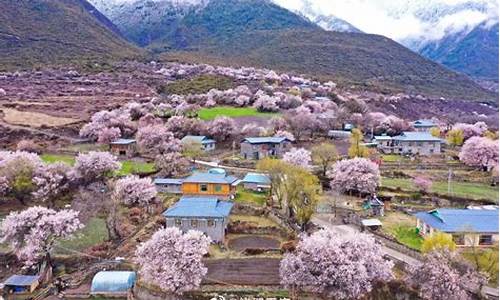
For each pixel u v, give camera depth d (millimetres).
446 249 52219
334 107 150750
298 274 49594
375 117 138125
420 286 49688
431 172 95625
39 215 60219
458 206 76812
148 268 51781
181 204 66375
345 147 110938
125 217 71312
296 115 123812
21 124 126125
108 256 60406
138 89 181875
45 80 182750
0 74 182125
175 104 152500
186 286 50500
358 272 49156
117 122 121500
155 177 88062
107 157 84875
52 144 112875
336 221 68812
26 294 53375
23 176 77562
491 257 52312
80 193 78750
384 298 50750
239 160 99250
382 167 97875
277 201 76438
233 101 158625
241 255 58375
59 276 57312
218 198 74188
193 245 52812
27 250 56594
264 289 52219
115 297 53188
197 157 103188
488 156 96562
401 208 75188
